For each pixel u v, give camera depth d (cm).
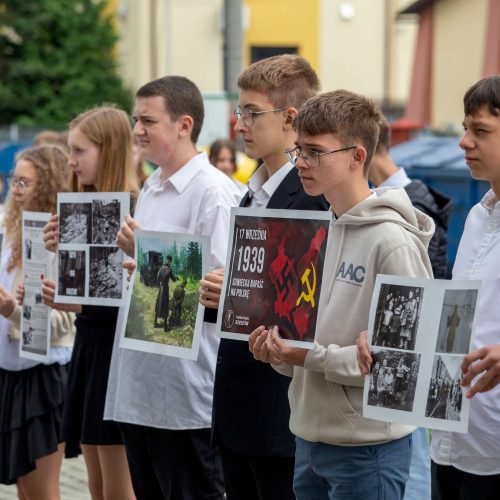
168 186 538
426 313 372
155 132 532
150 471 549
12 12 3788
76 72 3781
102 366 569
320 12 3316
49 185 633
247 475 493
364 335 383
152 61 3481
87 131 581
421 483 541
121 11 3772
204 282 470
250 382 472
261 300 412
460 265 424
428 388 371
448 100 2594
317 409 408
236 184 561
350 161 404
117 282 551
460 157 1421
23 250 602
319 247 400
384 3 3319
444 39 2602
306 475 421
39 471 620
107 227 553
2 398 620
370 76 3344
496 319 402
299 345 400
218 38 3331
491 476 405
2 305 609
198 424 527
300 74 482
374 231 397
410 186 635
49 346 596
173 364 523
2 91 3747
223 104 1327
